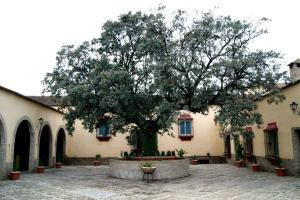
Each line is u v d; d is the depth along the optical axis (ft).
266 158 58.95
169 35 50.78
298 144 49.85
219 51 50.01
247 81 48.78
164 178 51.52
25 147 66.03
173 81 47.16
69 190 40.40
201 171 62.90
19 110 54.49
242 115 45.21
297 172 49.60
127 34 56.90
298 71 58.54
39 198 34.81
